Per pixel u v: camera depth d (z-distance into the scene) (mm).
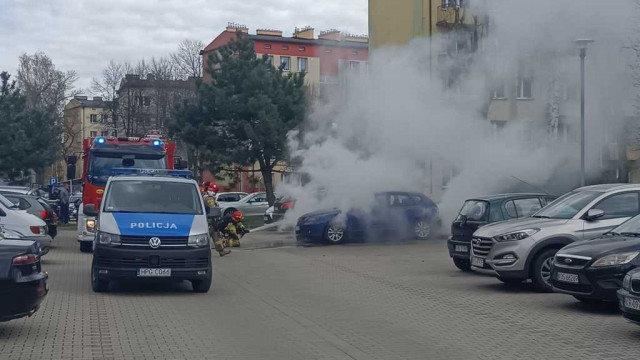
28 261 9516
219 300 13430
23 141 39062
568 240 13766
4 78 40781
